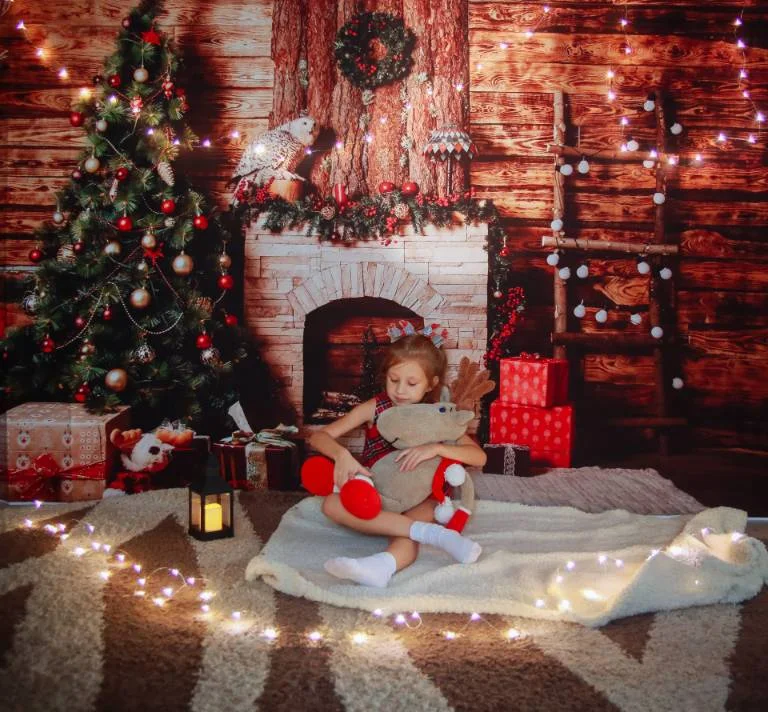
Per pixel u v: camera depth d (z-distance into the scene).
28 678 1.58
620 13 4.30
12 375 3.49
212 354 3.67
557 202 4.27
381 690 1.55
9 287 4.18
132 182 3.53
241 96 4.21
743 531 2.48
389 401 2.44
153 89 3.70
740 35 4.33
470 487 2.38
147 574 2.18
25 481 3.04
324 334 4.34
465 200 4.10
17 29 4.14
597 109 4.34
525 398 3.82
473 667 1.66
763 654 1.74
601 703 1.52
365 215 4.06
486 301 4.12
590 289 4.38
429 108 4.22
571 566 2.21
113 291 3.42
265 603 1.98
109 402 3.35
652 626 1.88
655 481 3.50
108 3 4.15
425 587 2.06
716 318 4.40
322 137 4.22
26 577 2.13
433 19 4.21
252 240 4.08
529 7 4.27
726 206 4.38
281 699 1.52
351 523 2.25
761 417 4.36
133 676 1.60
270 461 3.28
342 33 4.11
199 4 4.18
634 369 4.36
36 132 4.18
